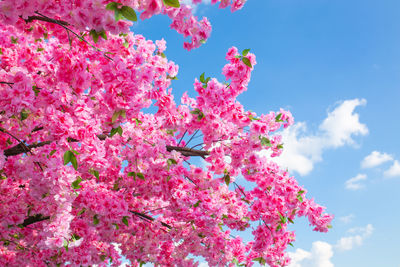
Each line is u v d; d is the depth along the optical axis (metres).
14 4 2.56
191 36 3.13
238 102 5.00
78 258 5.56
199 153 5.60
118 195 5.72
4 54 4.69
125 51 4.67
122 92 3.32
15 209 5.60
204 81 4.74
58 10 2.65
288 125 5.45
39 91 3.72
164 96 4.53
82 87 3.36
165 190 5.23
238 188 6.63
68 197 3.67
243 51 4.41
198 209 5.52
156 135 5.91
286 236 6.55
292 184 5.87
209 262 6.58
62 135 3.29
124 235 7.62
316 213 6.23
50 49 4.41
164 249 7.05
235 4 3.06
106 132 5.53
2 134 4.66
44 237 4.67
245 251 6.91
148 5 2.41
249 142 5.04
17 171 4.37
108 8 2.15
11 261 5.76
